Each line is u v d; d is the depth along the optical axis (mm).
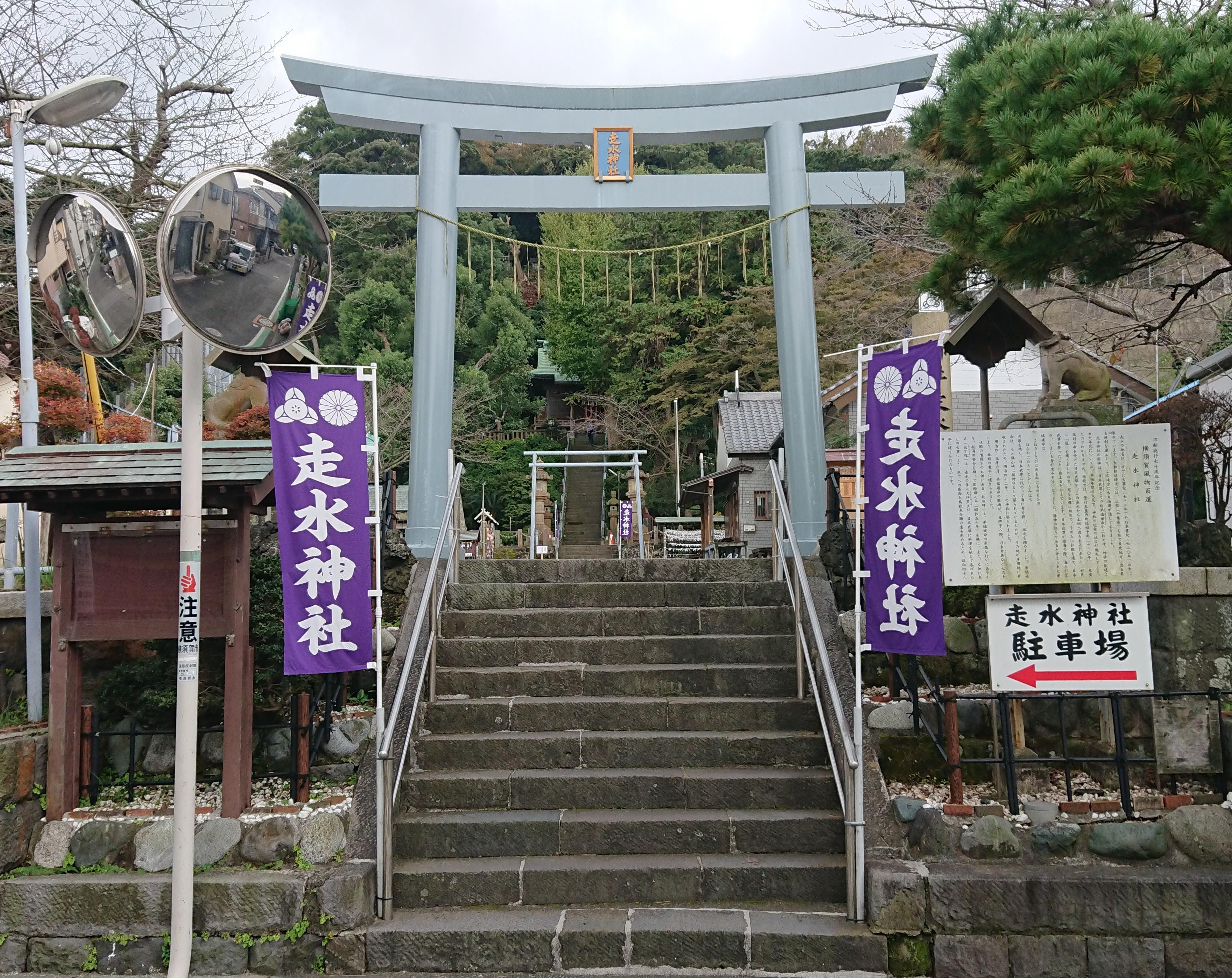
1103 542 4871
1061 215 4867
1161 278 9281
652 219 23219
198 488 4051
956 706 4754
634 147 7629
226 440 6117
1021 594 5500
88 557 4949
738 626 6324
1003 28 6164
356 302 21781
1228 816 4473
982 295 7125
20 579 7691
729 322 21516
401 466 16531
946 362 8125
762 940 4227
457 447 22000
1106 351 11391
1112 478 4891
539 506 16125
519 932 4273
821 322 15617
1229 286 10469
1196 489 7430
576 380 28594
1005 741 4660
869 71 7438
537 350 30938
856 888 4363
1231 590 5008
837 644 5859
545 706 5598
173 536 4949
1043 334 5742
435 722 5582
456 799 5062
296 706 4949
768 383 22031
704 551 17859
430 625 5879
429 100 7422
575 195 7562
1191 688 4996
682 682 5809
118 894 4402
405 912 4508
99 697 5520
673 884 4578
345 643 4559
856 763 4430
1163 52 4914
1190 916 4191
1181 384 9406
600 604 6660
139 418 9281
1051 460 4938
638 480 10070
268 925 4332
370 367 4766
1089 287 6695
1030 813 4582
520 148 27641
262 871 4516
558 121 7566
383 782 4496
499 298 26359
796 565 5805
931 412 4598
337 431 4680
